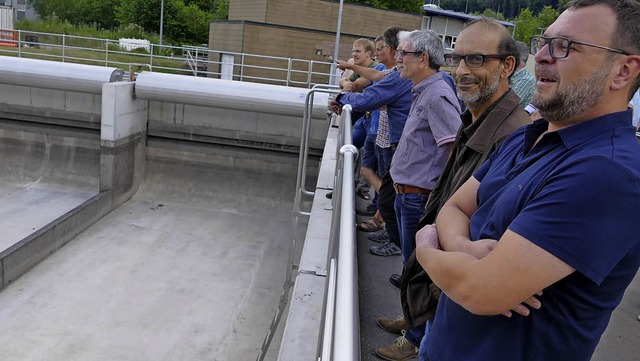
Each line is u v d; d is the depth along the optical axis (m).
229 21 21.78
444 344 1.51
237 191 9.99
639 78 1.26
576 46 1.25
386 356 2.82
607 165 1.15
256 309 6.65
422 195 2.88
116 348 5.72
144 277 7.20
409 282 1.98
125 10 44.16
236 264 7.77
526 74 3.60
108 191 9.12
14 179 10.29
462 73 2.18
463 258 1.33
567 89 1.27
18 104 10.30
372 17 23.53
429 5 32.03
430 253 1.45
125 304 6.55
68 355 5.57
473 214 1.61
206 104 9.05
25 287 6.80
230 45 21.91
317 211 4.42
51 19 53.62
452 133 2.73
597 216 1.12
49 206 9.36
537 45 1.37
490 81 2.15
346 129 2.84
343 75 6.61
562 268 1.15
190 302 6.70
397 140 3.70
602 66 1.24
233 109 9.05
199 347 5.86
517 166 1.46
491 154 1.85
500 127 2.09
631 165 1.16
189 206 9.73
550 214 1.17
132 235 8.43
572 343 1.25
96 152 10.30
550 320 1.25
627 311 3.57
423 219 2.36
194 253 8.02
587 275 1.13
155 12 42.25
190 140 10.13
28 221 8.73
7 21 30.48
